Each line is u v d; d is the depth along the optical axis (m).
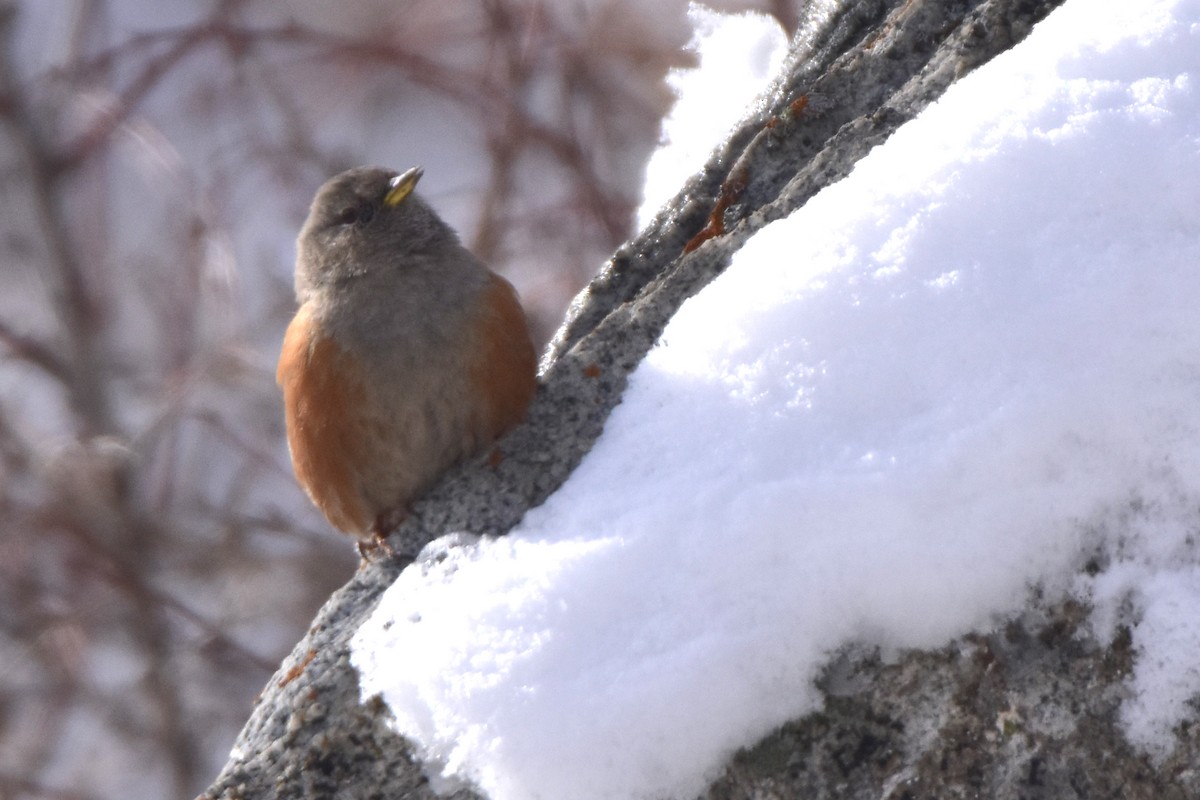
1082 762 4.77
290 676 6.14
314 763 5.46
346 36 18.12
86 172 20.08
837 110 6.78
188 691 18.22
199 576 17.69
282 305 18.58
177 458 18.31
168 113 20.42
